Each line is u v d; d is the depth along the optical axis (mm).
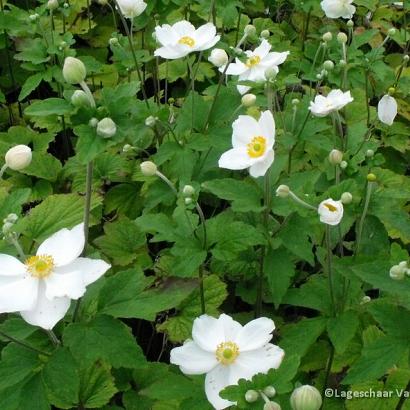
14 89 1114
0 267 468
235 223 585
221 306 765
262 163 594
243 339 503
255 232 580
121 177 856
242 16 1164
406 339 506
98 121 458
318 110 701
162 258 733
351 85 1018
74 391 470
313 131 761
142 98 1135
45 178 862
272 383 420
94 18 1239
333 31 1195
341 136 765
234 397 417
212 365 496
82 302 515
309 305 595
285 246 617
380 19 1259
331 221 525
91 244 772
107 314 495
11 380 477
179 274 565
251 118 617
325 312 591
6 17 972
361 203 642
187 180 644
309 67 976
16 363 487
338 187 559
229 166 605
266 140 594
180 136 786
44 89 1154
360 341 646
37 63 920
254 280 738
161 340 749
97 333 485
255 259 684
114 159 846
